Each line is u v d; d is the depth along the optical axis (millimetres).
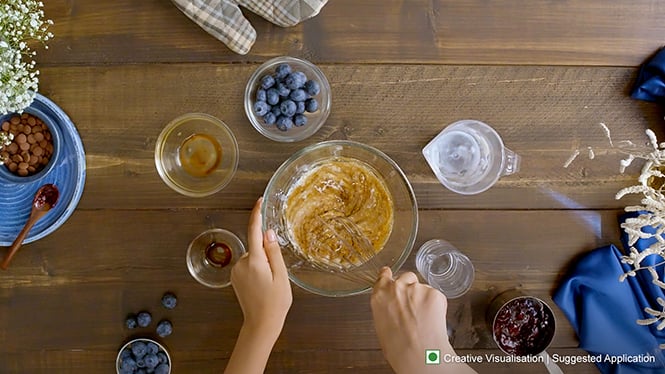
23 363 795
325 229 781
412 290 708
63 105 779
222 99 782
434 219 795
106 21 775
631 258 591
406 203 777
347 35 781
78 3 771
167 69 779
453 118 792
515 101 793
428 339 697
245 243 790
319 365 805
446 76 789
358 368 805
